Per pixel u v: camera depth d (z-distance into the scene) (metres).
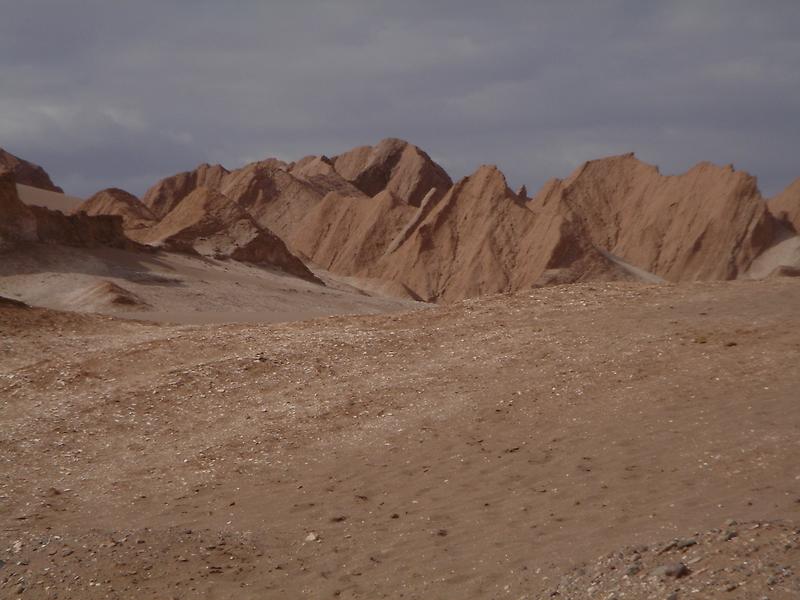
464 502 11.42
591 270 116.19
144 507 12.64
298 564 9.97
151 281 63.72
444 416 15.04
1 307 28.81
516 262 120.38
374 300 74.50
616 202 144.12
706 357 15.98
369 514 11.45
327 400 16.53
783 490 9.99
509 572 8.92
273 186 166.38
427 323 21.64
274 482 13.24
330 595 9.09
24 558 10.20
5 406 17.94
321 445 14.58
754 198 128.38
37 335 26.16
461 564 9.39
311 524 11.28
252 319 53.16
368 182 184.75
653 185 141.25
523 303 21.97
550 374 16.31
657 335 17.73
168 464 14.44
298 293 70.62
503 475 12.20
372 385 17.12
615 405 14.34
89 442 15.77
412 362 18.39
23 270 60.28
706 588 6.96
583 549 9.06
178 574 9.69
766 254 125.88
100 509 12.67
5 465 14.83
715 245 127.31
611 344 17.58
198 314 54.47
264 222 160.38
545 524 10.21
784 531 7.88
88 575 9.64
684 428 12.80
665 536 8.89
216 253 82.31
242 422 15.99
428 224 127.75
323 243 142.12
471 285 119.12
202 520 11.84
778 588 6.68
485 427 14.31
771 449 11.41
